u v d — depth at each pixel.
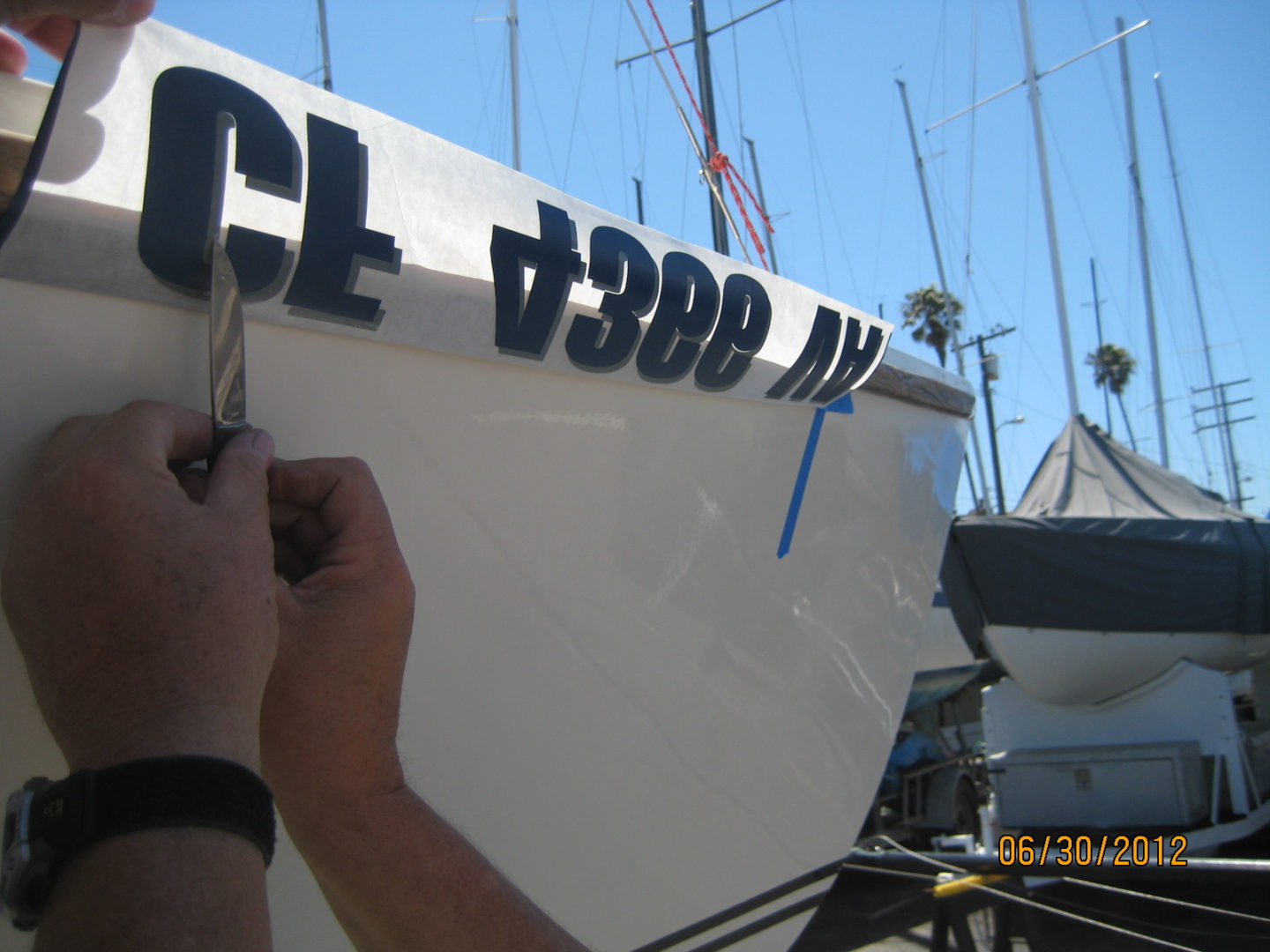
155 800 0.45
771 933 1.93
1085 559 5.12
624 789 1.55
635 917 1.61
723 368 1.49
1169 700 5.25
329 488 0.77
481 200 1.11
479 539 1.26
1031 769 5.34
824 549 1.92
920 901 4.48
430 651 1.24
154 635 0.52
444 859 0.71
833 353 1.68
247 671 0.54
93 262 0.82
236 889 0.45
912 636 2.29
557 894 1.47
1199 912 3.85
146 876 0.43
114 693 0.51
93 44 0.80
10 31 0.86
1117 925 3.72
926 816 6.18
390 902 0.70
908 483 2.18
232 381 0.81
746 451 1.65
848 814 2.11
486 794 1.34
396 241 1.02
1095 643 5.15
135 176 0.83
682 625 1.60
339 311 1.00
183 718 0.49
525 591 1.33
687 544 1.58
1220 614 5.00
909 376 2.14
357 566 0.74
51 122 0.77
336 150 0.97
